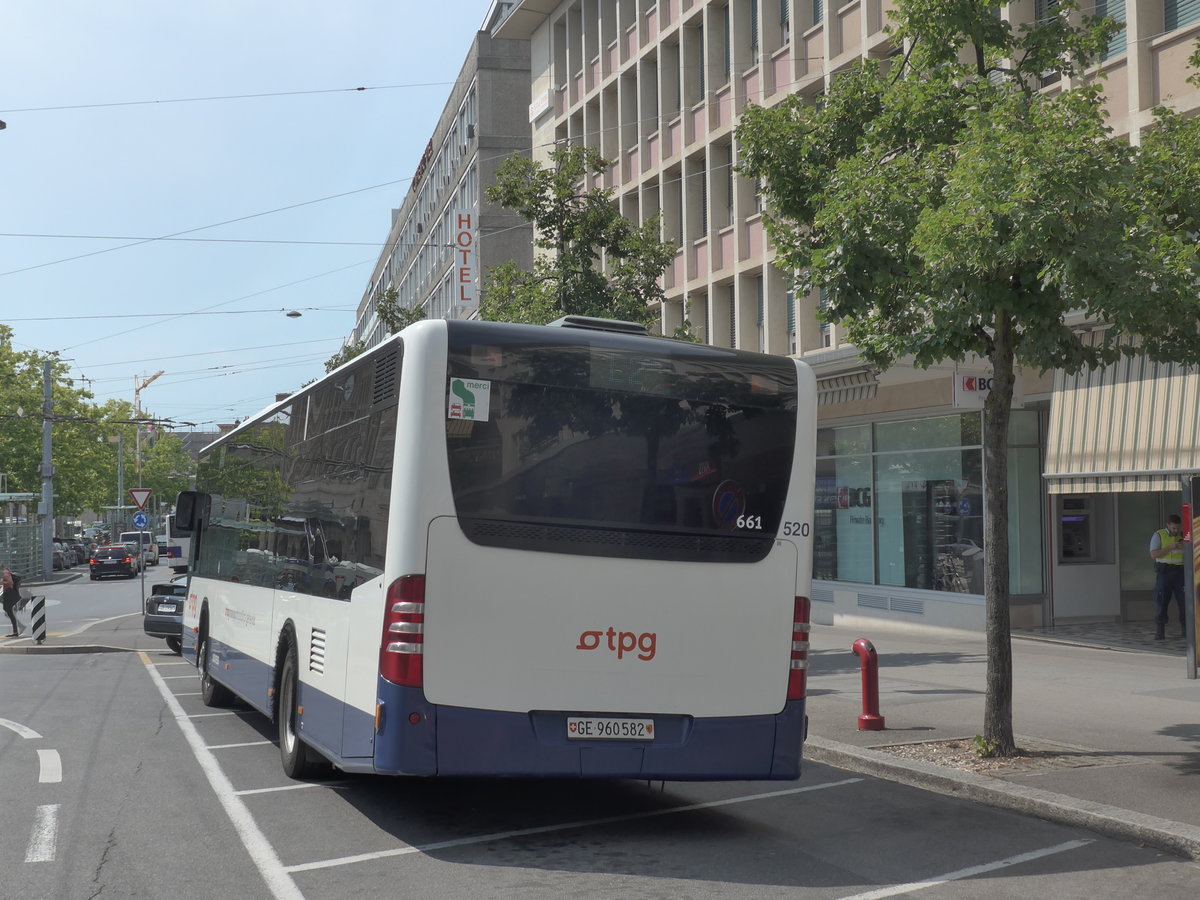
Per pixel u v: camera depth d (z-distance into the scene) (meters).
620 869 7.01
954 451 22.31
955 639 21.12
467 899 6.35
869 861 7.20
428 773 7.38
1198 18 16.50
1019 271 9.49
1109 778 9.01
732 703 7.98
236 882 6.70
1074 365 10.07
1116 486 16.77
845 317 11.25
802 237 11.54
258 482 12.27
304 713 9.45
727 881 6.73
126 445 109.62
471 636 7.50
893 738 11.02
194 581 16.30
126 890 6.53
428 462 7.54
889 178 10.25
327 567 9.06
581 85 38.19
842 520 25.81
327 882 6.70
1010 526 20.98
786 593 8.18
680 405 8.08
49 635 28.31
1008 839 7.74
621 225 22.55
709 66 30.06
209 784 9.74
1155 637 18.95
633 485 7.90
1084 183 8.76
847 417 25.34
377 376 8.29
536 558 7.65
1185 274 9.00
